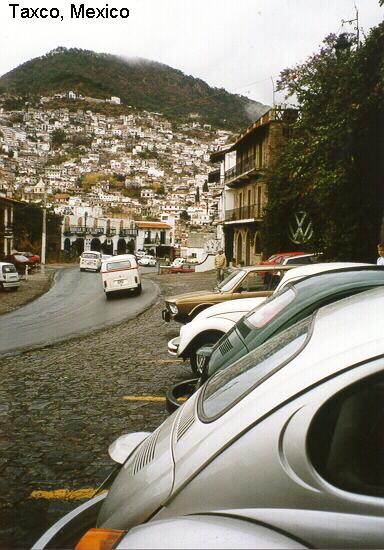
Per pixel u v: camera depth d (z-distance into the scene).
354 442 1.64
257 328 4.73
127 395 7.12
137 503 1.81
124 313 19.17
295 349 1.99
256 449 1.67
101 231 113.69
